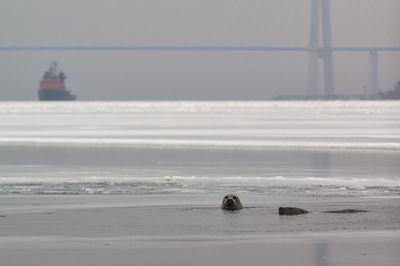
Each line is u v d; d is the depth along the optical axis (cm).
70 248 5197
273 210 6831
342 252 5019
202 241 5425
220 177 9631
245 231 5784
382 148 14412
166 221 6259
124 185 8756
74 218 6425
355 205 7094
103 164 11638
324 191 8162
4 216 6544
